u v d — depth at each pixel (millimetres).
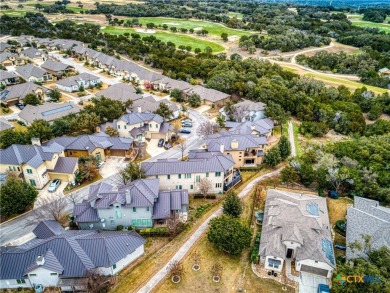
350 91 151375
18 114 111125
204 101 135500
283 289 50812
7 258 50250
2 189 64438
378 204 67625
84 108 112750
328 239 56812
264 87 134875
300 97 130125
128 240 54906
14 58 173500
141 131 99500
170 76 160750
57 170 77312
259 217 65500
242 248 56000
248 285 51281
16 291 49625
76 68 176875
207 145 86875
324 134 113375
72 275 49250
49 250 50750
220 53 198625
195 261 55406
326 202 68812
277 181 80250
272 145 100125
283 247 54375
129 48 194625
